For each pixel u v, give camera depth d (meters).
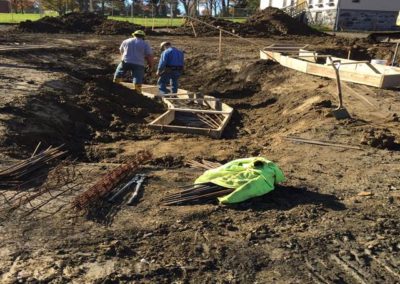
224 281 3.38
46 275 3.37
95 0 44.34
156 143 7.42
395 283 3.42
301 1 38.56
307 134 7.21
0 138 6.24
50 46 15.45
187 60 15.18
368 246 3.88
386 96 9.68
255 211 4.47
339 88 7.93
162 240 3.89
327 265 3.61
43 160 5.63
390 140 6.61
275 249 3.80
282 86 11.72
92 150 6.98
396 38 14.53
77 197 4.55
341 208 4.57
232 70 13.84
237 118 9.63
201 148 7.10
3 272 3.38
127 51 10.95
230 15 47.78
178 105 10.34
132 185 5.04
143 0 50.78
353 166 5.83
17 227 4.03
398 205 4.66
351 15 33.75
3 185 4.93
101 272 3.43
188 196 4.68
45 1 42.41
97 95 9.62
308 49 16.02
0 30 21.14
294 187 5.08
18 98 7.81
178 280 3.38
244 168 5.02
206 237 3.96
